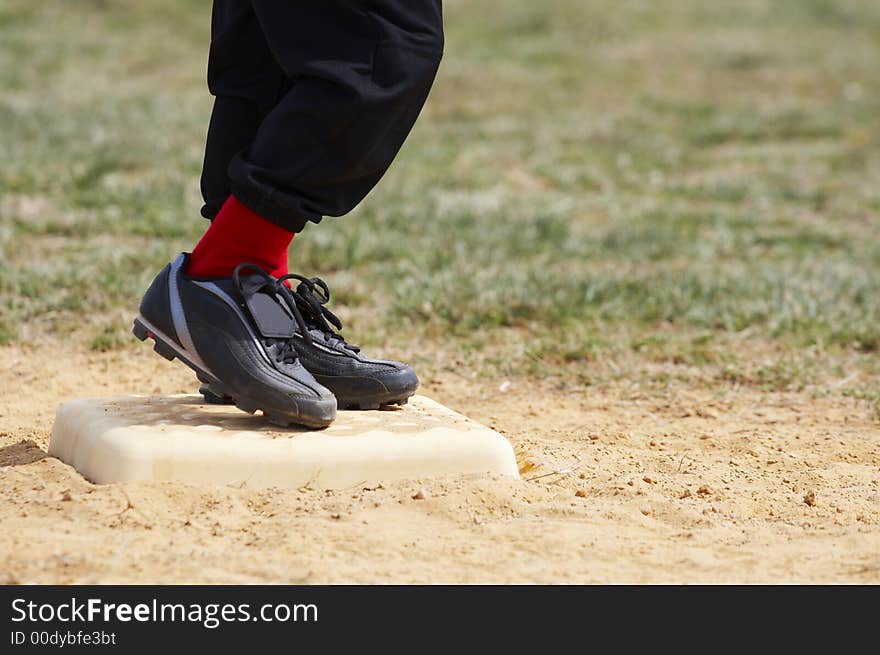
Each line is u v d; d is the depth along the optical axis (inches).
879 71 2171.5
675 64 2209.6
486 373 655.1
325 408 420.8
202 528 368.5
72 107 1541.6
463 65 2097.7
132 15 2389.3
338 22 391.5
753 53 2304.4
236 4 418.9
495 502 401.7
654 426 568.4
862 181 1359.5
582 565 351.9
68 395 587.5
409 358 679.1
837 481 469.7
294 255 884.0
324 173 399.9
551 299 778.2
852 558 363.9
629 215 1153.4
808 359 684.7
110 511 375.6
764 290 831.1
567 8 2699.3
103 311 726.5
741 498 438.6
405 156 1393.9
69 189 1074.1
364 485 410.9
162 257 834.2
